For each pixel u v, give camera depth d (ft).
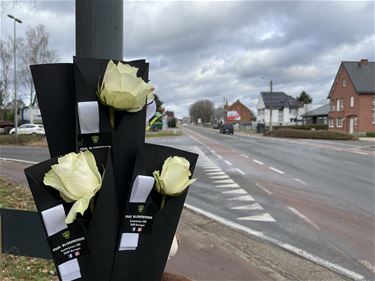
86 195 3.69
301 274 15.70
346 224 23.76
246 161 60.59
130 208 4.27
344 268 16.57
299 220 24.59
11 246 8.35
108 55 5.61
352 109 195.83
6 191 27.71
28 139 101.55
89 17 5.59
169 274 5.50
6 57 138.21
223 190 34.91
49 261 13.99
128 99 4.12
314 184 38.86
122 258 4.26
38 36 133.39
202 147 93.76
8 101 172.76
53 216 3.81
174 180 4.25
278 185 37.88
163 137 156.66
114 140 4.37
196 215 25.64
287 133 159.63
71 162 3.72
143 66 4.63
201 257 17.03
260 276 15.14
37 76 4.43
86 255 4.04
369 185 38.65
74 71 4.23
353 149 91.45
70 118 4.47
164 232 4.48
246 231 22.00
